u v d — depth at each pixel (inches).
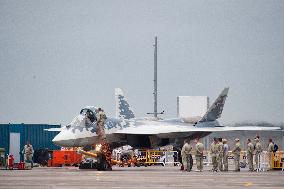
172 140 7573.8
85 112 6378.0
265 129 7780.5
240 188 3597.4
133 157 7608.3
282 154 6732.3
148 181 4217.5
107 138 6707.7
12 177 4672.7
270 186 3772.1
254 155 6875.0
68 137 6235.2
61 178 4532.5
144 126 7180.1
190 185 3841.0
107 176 4854.8
